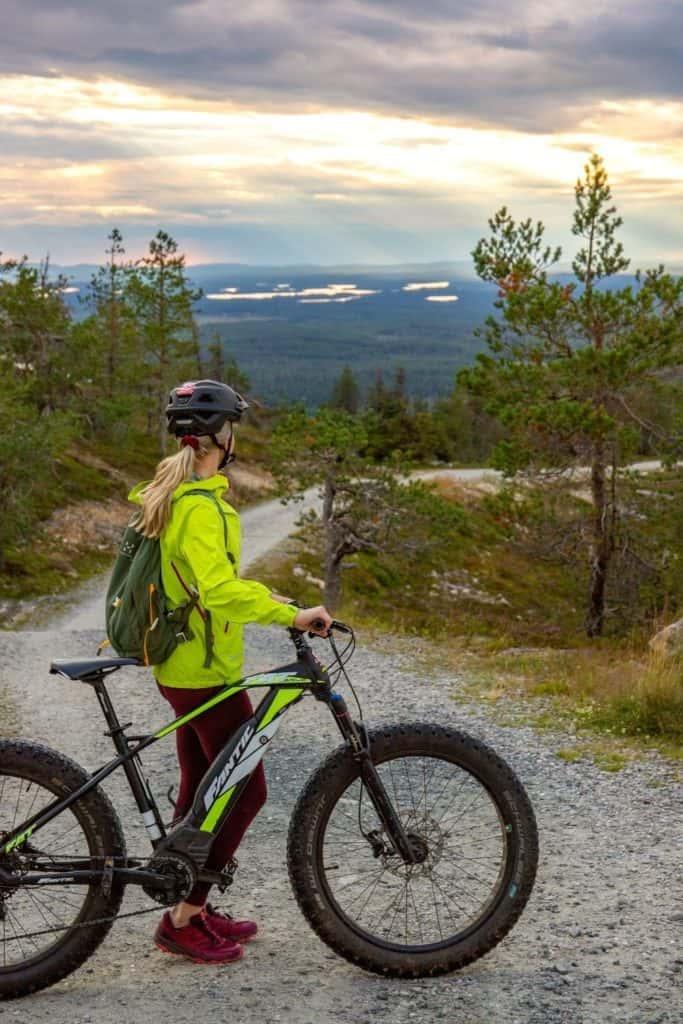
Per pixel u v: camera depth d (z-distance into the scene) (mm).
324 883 3639
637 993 3533
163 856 3592
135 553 3605
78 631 17438
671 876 4871
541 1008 3414
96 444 66375
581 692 9547
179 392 3641
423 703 9703
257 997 3516
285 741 8156
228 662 3621
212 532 3494
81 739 8977
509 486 27109
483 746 3764
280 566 49812
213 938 3844
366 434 36281
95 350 62094
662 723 7945
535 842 3773
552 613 30266
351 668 11992
